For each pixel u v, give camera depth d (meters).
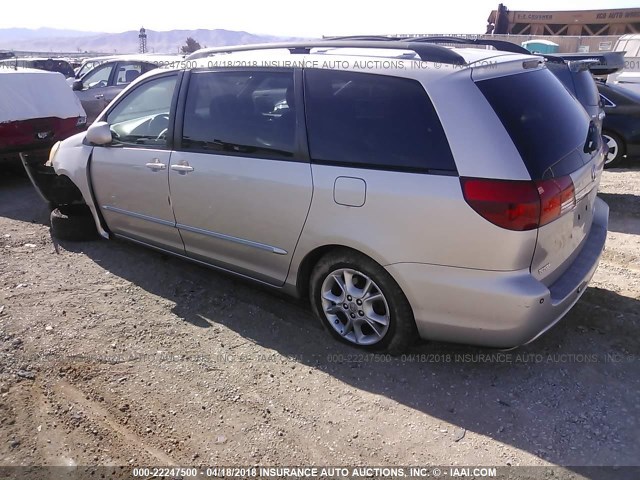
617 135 8.20
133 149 4.18
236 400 2.90
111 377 3.08
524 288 2.66
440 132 2.75
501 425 2.70
